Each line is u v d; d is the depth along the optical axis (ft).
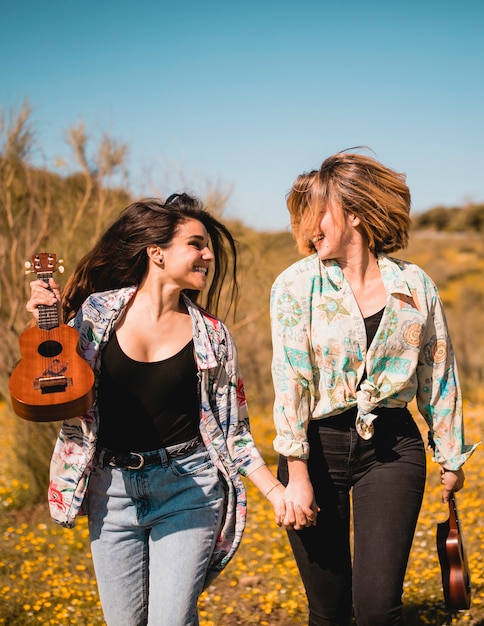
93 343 8.73
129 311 8.92
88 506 8.90
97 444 8.73
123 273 9.11
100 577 8.79
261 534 16.58
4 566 15.33
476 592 12.97
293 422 8.96
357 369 9.04
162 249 8.86
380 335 8.92
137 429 8.62
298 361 9.00
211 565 9.04
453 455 9.39
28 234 20.88
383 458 9.07
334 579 9.24
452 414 9.36
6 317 21.01
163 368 8.68
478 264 69.31
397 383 8.98
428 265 68.23
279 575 14.43
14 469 21.29
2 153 20.62
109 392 8.68
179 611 8.29
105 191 21.52
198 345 8.80
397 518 8.80
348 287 9.05
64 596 13.64
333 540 9.21
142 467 8.61
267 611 12.96
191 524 8.62
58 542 16.67
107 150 21.18
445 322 9.32
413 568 14.30
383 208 8.91
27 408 7.83
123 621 8.77
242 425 9.16
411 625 12.13
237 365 9.13
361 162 9.07
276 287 9.28
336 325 8.97
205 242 9.02
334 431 9.13
